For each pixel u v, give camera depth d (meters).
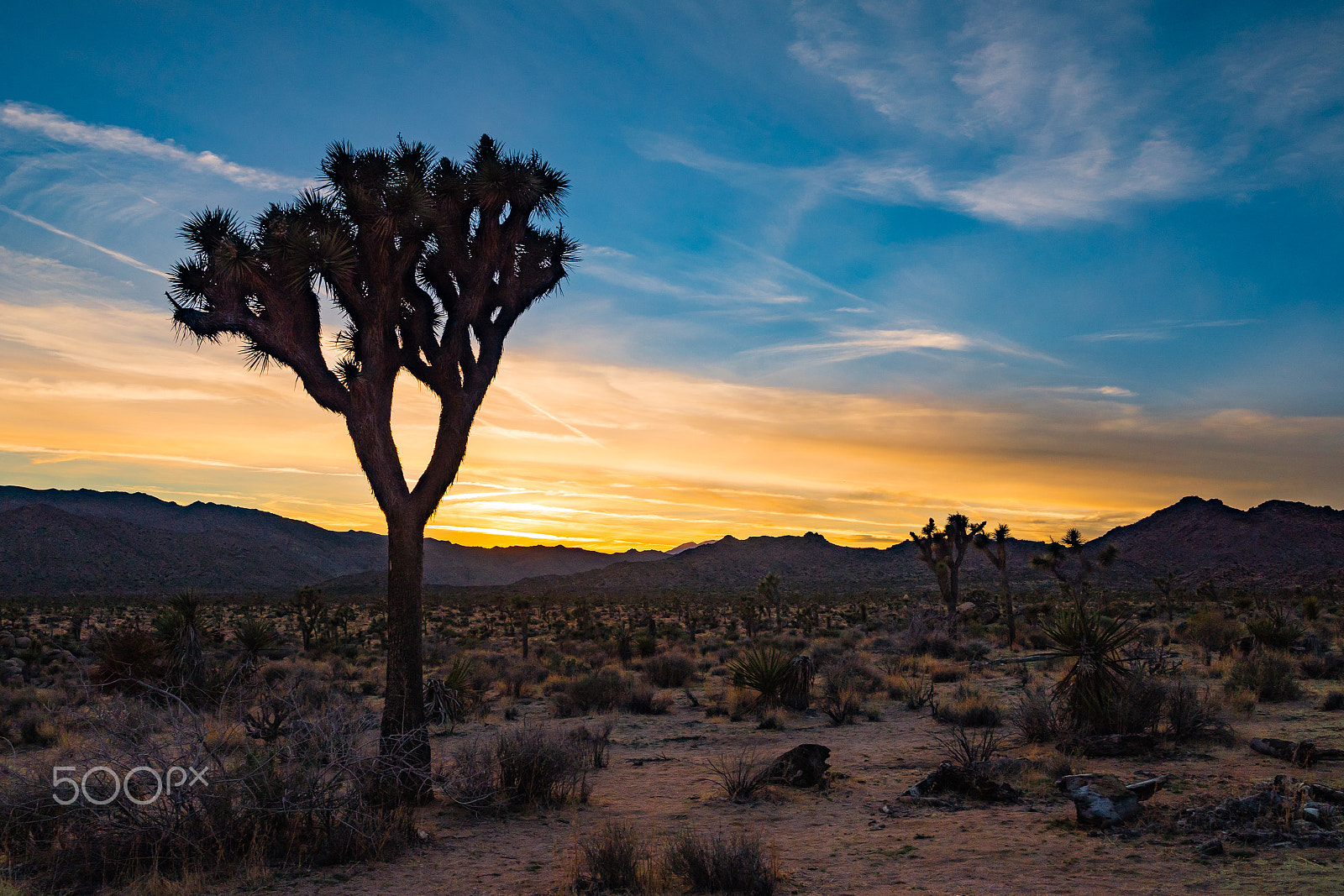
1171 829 7.37
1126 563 150.75
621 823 8.92
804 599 113.19
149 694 8.78
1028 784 9.55
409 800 9.62
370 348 10.21
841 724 16.70
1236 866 6.28
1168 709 12.46
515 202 10.97
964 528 41.00
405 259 10.26
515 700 22.48
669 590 185.38
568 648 41.47
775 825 8.66
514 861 7.57
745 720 17.75
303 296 10.05
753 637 48.75
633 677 25.59
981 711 15.22
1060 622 13.00
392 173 10.31
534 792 10.01
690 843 7.04
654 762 12.94
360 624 75.00
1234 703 14.90
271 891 6.73
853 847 7.58
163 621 21.55
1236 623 33.38
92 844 7.32
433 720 17.97
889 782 10.66
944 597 41.69
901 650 34.16
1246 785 8.95
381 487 10.13
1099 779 8.60
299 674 25.09
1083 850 6.97
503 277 11.23
